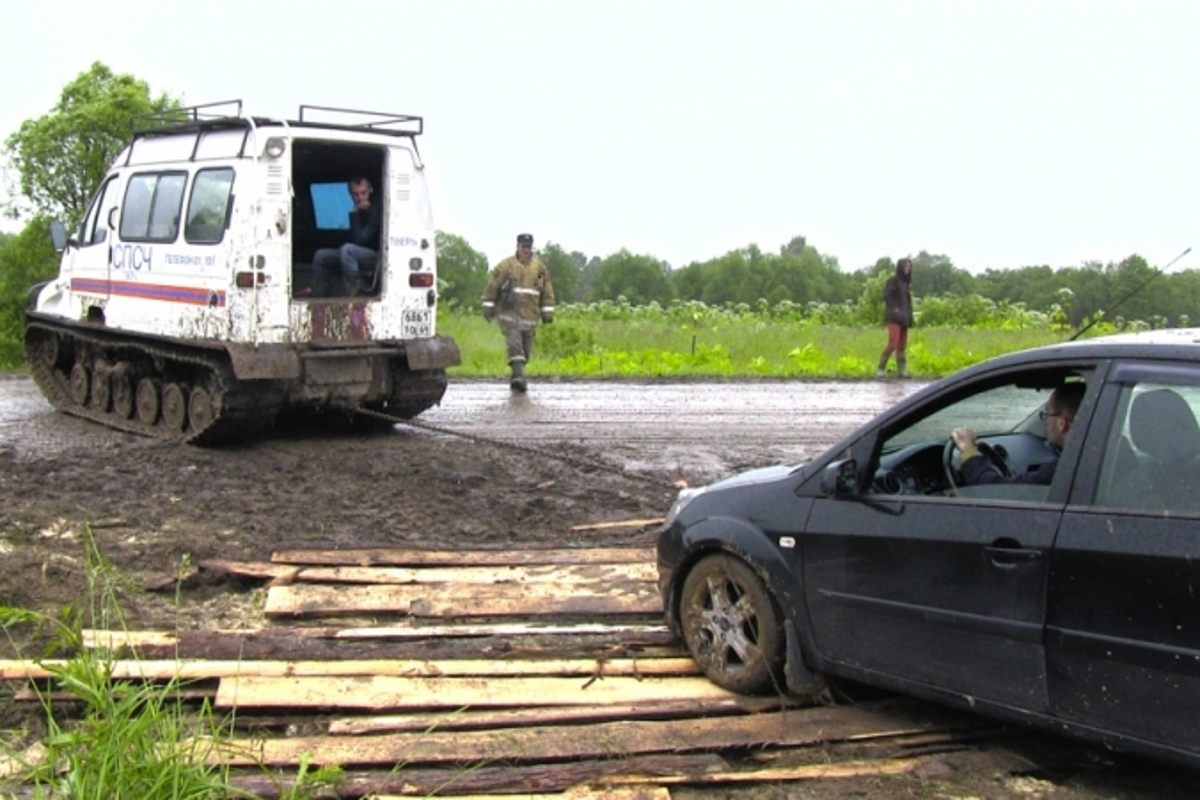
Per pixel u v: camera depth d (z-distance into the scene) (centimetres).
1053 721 459
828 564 527
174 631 630
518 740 503
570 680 573
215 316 1116
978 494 496
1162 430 443
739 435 1266
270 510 874
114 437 1210
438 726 518
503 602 671
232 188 1102
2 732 506
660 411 1435
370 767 482
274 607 661
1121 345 468
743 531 557
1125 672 435
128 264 1232
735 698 555
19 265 1812
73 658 541
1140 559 430
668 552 597
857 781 478
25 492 902
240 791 432
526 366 1922
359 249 1185
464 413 1392
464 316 2969
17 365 1820
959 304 3125
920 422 554
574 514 888
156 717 456
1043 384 504
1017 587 464
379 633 626
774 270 6006
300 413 1300
